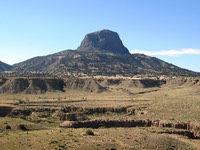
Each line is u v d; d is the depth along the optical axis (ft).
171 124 380.37
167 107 517.96
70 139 261.24
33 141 245.65
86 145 248.73
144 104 553.64
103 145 255.70
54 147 233.14
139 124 392.47
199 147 294.66
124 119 403.95
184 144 298.15
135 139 287.89
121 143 271.90
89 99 636.89
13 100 583.17
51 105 531.09
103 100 620.49
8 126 304.09
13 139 247.91
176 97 654.53
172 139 305.32
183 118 418.72
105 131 315.17
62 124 372.99
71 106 514.68
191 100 592.19
